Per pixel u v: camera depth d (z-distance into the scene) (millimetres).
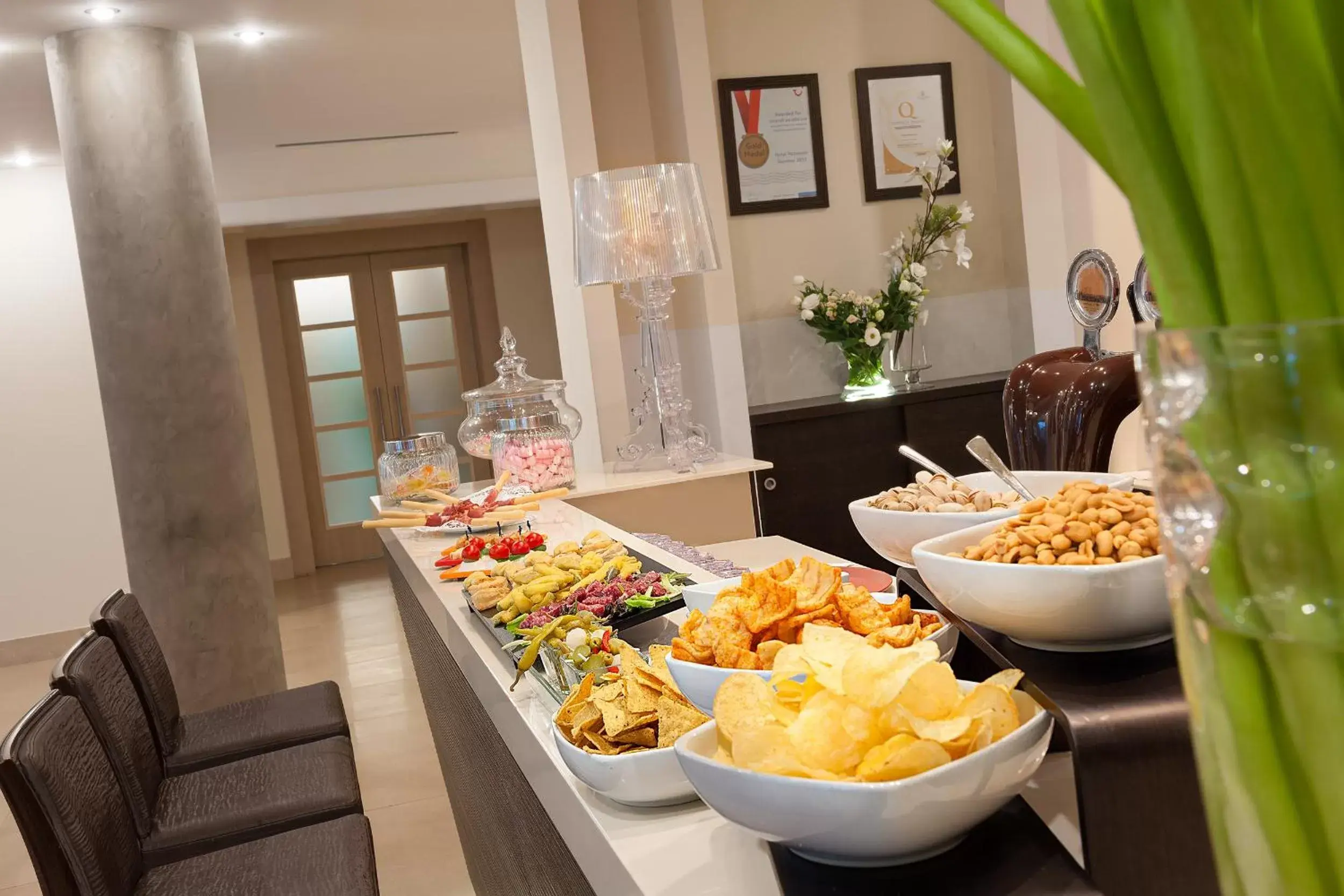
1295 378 334
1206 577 372
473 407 3855
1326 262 333
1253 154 330
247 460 4703
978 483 1418
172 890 1965
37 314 6836
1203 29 323
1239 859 385
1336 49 321
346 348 9430
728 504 3674
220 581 4637
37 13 4227
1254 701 367
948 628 1035
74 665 2143
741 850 915
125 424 4527
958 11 412
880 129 4957
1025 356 5066
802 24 4879
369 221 8805
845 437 4586
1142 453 4094
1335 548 338
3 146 6223
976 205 5090
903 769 713
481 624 1903
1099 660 898
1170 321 375
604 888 1005
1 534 6828
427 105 6695
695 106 4473
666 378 3830
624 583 1732
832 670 795
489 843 1973
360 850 2049
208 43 4895
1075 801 910
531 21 4555
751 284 4887
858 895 757
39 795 1688
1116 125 358
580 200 3514
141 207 4441
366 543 9508
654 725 1058
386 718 4848
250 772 2473
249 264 9008
